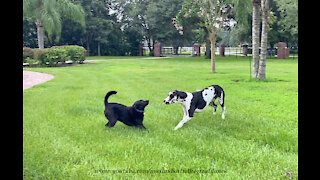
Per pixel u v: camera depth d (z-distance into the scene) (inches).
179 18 783.7
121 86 489.7
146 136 210.5
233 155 173.6
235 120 262.5
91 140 202.5
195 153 179.5
